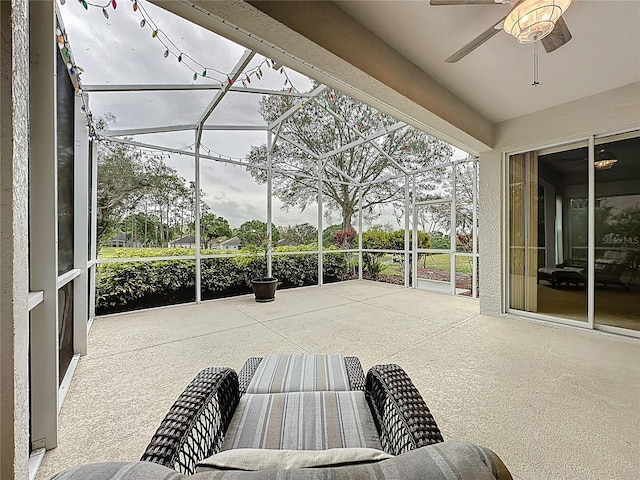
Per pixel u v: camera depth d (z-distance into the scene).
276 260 6.91
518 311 4.43
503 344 3.33
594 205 3.72
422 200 7.02
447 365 2.79
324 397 1.54
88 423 1.94
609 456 1.64
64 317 2.58
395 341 3.44
